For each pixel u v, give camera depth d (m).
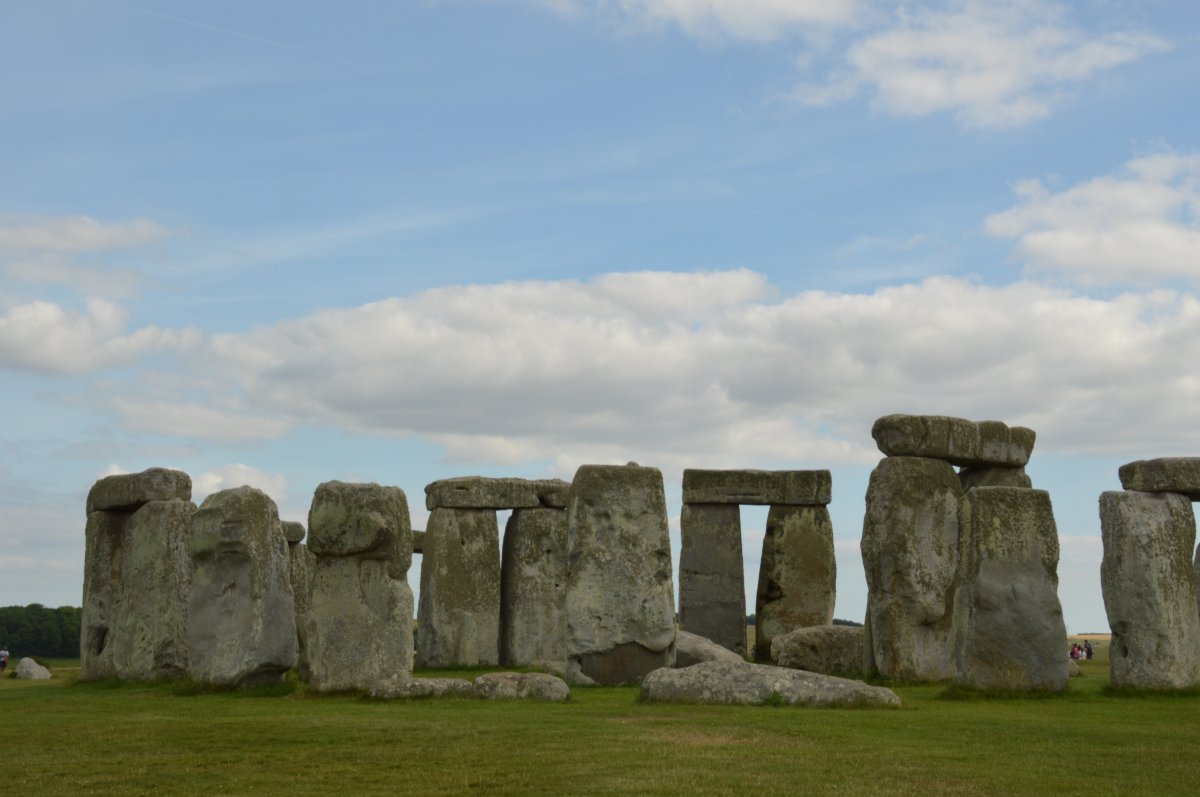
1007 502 20.00
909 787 12.27
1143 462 21.14
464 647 31.64
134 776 13.42
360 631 19.16
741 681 18.02
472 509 32.41
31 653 59.22
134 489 24.78
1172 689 20.03
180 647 23.92
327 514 19.20
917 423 24.58
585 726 15.55
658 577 23.23
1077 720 16.64
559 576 32.72
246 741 15.02
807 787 12.27
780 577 32.66
